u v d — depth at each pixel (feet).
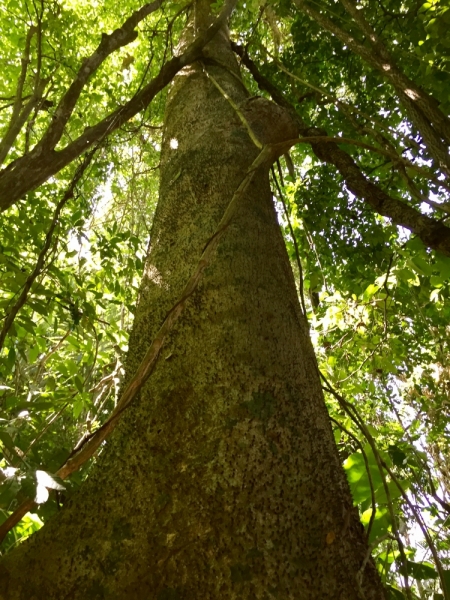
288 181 14.05
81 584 2.86
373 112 12.33
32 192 9.70
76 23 14.92
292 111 9.61
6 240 9.46
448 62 7.77
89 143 7.25
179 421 3.53
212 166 5.90
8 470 3.44
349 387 11.98
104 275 10.95
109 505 3.20
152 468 3.31
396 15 9.13
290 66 12.91
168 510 3.05
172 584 2.76
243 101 7.09
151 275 5.06
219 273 4.52
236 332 4.05
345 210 12.66
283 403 3.67
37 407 5.99
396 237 13.71
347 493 3.51
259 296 4.44
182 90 8.15
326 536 3.05
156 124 14.97
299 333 4.53
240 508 3.01
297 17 12.19
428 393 13.55
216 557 2.82
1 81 14.82
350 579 2.95
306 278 13.32
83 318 9.66
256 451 3.30
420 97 6.90
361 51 7.57
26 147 7.66
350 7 7.84
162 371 3.92
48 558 3.05
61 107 6.79
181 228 5.30
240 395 3.61
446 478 10.31
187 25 11.22
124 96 16.15
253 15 14.37
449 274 7.86
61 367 10.04
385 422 11.31
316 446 3.57
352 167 7.32
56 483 3.22
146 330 4.47
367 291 11.57
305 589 2.76
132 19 8.00
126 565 2.87
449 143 6.75
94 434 3.06
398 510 5.50
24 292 5.75
